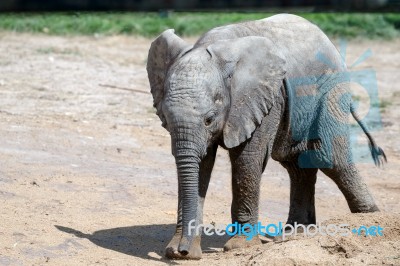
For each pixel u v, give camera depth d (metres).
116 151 15.35
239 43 9.52
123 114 18.38
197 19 30.06
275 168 15.33
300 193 11.42
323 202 13.62
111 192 12.62
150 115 18.52
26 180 12.66
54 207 11.52
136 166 14.46
